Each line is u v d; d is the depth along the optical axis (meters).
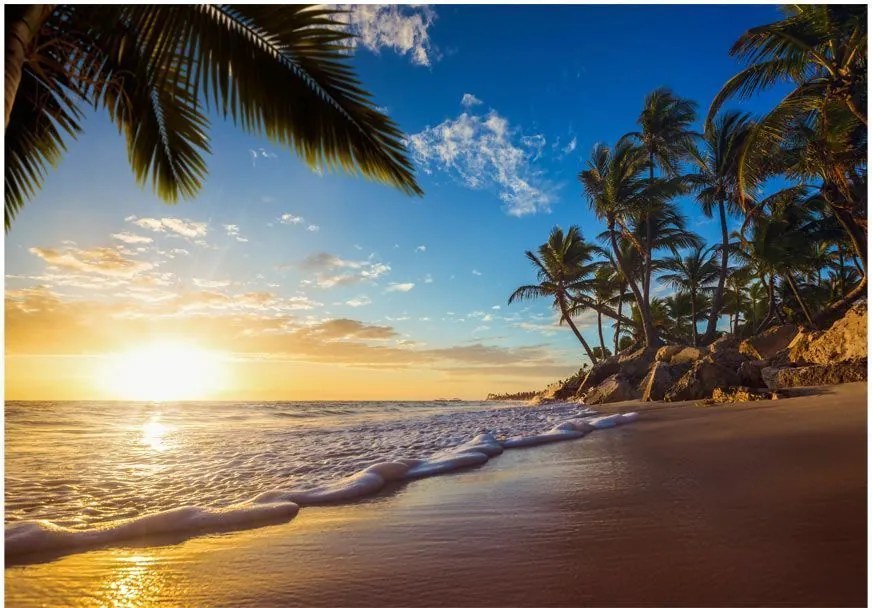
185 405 36.22
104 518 4.15
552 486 4.14
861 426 5.85
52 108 4.20
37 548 2.89
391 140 5.07
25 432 13.25
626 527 2.85
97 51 4.08
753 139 14.35
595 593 2.04
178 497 4.88
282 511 3.68
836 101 12.96
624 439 7.06
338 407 33.94
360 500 4.07
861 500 3.01
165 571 2.54
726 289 32.75
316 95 4.82
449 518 3.34
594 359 29.06
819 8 11.77
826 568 2.10
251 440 10.48
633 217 25.34
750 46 13.06
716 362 14.98
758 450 4.99
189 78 4.59
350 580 2.33
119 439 11.05
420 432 11.09
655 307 35.66
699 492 3.53
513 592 2.10
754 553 2.31
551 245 30.75
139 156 5.23
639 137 25.19
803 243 22.03
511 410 19.38
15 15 3.02
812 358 14.70
